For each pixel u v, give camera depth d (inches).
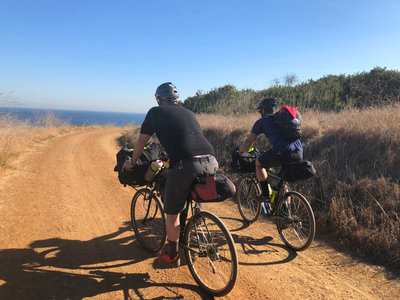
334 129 261.4
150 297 103.3
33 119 741.9
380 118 247.0
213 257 104.9
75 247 143.2
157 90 120.0
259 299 104.1
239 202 191.3
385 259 128.9
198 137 107.7
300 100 511.2
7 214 185.5
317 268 126.0
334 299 104.3
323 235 157.2
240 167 169.5
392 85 489.4
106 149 535.5
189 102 880.9
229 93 706.8
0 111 398.0
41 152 458.6
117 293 105.2
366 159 202.2
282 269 125.2
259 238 158.1
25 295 101.0
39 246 142.5
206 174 102.3
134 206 150.9
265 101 158.6
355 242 142.3
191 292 107.6
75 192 246.1
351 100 492.7
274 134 144.3
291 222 144.3
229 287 98.1
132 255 136.3
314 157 233.8
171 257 115.4
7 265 121.4
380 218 149.0
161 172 128.6
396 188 159.8
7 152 385.1
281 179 149.8
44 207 203.8
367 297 105.3
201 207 121.9
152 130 112.0
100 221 181.5
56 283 110.0
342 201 165.8
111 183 282.4
